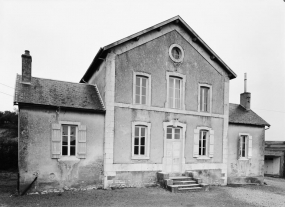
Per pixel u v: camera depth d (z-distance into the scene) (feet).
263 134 53.93
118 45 38.06
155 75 40.93
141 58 39.88
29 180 31.30
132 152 37.78
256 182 51.62
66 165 33.40
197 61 45.52
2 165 57.98
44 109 32.78
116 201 29.40
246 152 51.49
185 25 43.52
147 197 32.09
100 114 36.32
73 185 33.68
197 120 44.42
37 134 32.14
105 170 35.50
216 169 45.62
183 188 36.81
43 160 32.17
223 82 48.29
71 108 33.88
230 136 49.55
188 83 44.11
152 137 39.78
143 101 40.32
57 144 32.96
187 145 42.98
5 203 26.94
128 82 38.50
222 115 47.39
